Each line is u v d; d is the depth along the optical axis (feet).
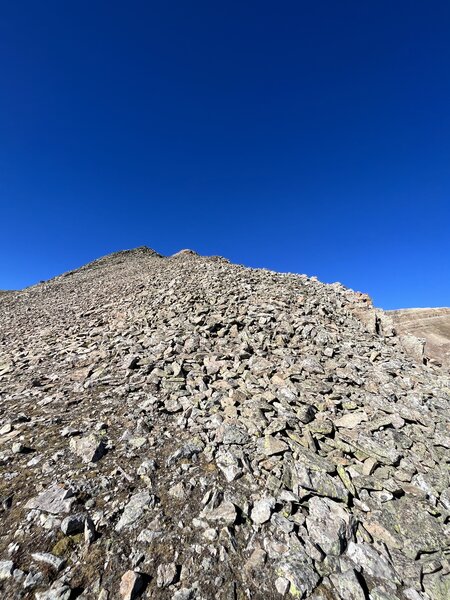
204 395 32.17
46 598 13.39
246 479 21.39
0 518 17.28
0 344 60.29
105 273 152.87
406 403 35.12
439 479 24.16
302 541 17.19
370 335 59.47
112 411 29.12
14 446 23.25
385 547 17.84
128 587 13.99
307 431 27.02
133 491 19.71
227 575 15.08
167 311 59.57
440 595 15.56
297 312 59.57
